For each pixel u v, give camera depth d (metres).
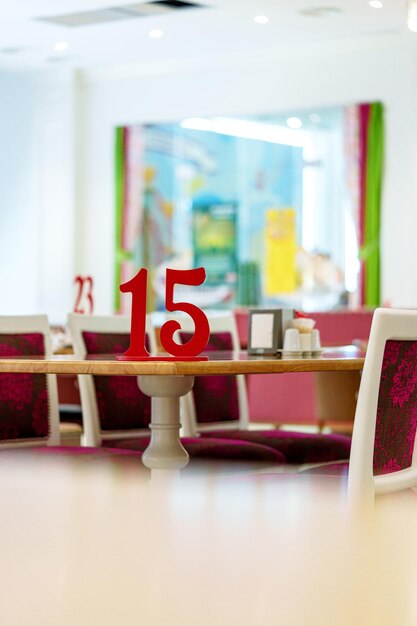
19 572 1.50
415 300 10.52
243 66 11.41
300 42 10.89
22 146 12.27
